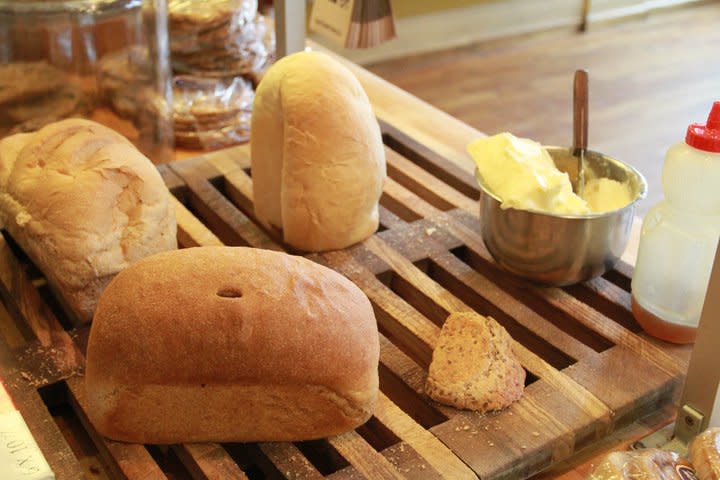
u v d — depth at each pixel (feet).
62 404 3.06
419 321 3.21
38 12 3.64
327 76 3.40
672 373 3.03
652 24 10.93
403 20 10.15
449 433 2.85
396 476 2.73
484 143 3.37
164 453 2.94
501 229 3.31
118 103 3.90
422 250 3.52
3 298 3.42
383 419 2.89
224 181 3.92
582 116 3.39
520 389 2.95
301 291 2.79
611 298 3.33
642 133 7.70
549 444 2.82
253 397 2.76
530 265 3.31
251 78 4.29
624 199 3.38
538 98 8.85
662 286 3.10
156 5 3.82
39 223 3.16
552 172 3.28
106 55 3.81
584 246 3.23
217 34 4.10
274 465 2.79
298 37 4.05
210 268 2.79
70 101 3.83
